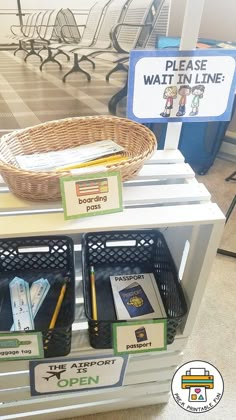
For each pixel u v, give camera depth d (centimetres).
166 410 111
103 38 228
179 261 94
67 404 103
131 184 81
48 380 92
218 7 232
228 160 271
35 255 103
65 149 84
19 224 67
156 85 79
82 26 222
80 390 99
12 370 88
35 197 70
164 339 85
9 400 97
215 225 71
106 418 108
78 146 85
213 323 140
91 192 67
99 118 86
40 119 236
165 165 86
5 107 242
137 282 101
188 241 85
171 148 94
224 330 137
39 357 83
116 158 77
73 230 67
